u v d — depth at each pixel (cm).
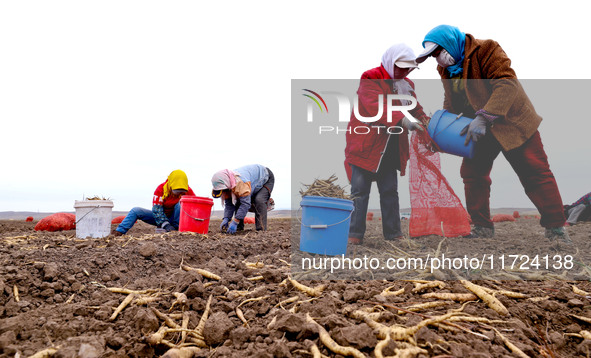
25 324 210
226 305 244
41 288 276
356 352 168
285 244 478
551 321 227
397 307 226
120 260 365
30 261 325
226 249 454
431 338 180
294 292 266
